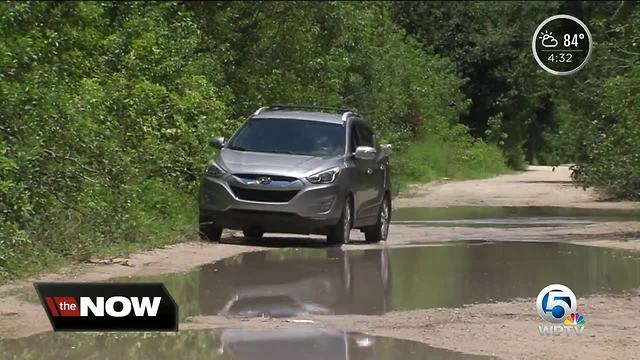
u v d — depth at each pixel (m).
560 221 23.44
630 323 10.04
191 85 19.53
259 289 12.09
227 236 18.36
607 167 23.78
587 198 32.41
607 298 11.61
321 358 8.35
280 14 26.39
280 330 9.54
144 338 9.12
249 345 8.84
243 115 24.91
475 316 10.39
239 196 16.66
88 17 18.33
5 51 14.12
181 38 21.44
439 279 13.20
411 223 23.00
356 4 30.53
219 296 11.53
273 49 26.52
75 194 14.23
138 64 18.56
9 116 13.41
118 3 20.72
